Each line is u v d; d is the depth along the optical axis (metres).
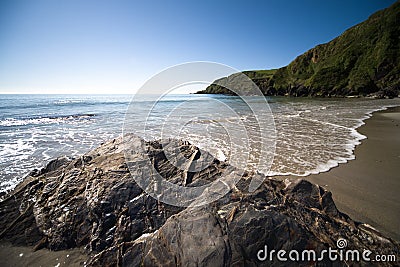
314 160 6.36
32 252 2.88
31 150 7.87
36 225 3.18
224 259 2.19
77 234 3.00
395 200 4.14
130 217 3.04
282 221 2.51
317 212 2.93
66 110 23.92
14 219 3.33
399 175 5.27
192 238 2.36
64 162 4.82
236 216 2.59
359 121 13.15
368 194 4.38
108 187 3.37
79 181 3.65
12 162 6.56
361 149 7.39
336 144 8.02
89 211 3.13
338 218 2.98
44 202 3.45
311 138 8.93
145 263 2.34
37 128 12.48
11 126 13.23
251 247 2.30
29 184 3.98
